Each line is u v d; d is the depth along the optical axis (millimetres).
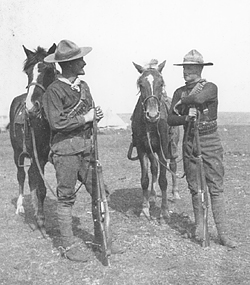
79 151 4430
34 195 6199
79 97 4457
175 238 5262
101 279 4129
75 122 4293
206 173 4855
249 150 15344
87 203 7348
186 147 4961
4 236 5527
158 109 5633
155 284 3992
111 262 4516
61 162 4418
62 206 4551
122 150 16297
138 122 6066
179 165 12133
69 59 4387
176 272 4238
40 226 5680
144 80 5688
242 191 8039
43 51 5691
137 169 11312
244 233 5422
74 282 4094
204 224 4871
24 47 5699
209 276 4133
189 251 4789
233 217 6180
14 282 4133
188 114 4812
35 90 5254
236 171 10484
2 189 8859
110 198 7711
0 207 7199
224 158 13180
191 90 4898
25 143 5551
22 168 6820
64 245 4613
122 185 9031
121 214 6539
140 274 4211
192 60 4777
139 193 8156
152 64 6039
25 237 5484
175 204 7191
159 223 5973
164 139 6098
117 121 30812
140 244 5043
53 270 4371
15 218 6473
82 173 4613
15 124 6113
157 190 8500
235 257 4594
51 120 4301
